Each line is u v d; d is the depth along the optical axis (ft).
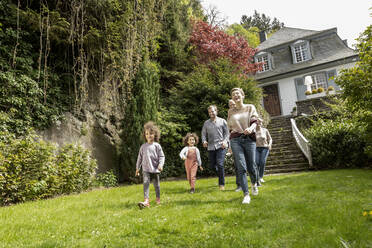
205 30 53.62
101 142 31.27
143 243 7.38
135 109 30.07
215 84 37.86
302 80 61.05
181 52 47.24
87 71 29.55
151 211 11.45
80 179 22.53
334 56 59.00
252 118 12.37
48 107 26.48
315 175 19.77
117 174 30.94
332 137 27.35
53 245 7.30
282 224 8.16
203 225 8.75
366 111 19.95
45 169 18.98
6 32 23.80
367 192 11.77
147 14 31.63
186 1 52.90
